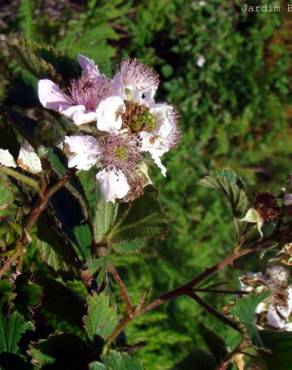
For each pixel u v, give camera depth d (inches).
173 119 7.9
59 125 7.7
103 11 19.8
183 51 33.2
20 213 8.5
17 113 8.3
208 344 9.0
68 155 7.5
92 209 8.8
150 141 7.5
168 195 26.1
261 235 8.3
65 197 8.4
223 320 7.9
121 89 7.3
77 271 8.4
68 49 19.2
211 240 24.7
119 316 8.8
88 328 7.8
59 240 8.4
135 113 7.4
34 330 8.0
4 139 8.4
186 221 25.5
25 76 8.4
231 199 8.5
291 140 34.1
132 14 31.2
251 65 34.2
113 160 7.4
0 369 7.9
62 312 8.7
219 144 32.1
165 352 15.4
